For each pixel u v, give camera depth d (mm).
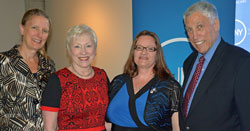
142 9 2412
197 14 1473
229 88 1350
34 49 1788
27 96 1692
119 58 3258
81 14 3826
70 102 1567
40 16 1769
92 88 1653
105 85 1752
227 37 2043
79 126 1595
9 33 4293
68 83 1581
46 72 1866
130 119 1691
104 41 3477
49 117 1533
